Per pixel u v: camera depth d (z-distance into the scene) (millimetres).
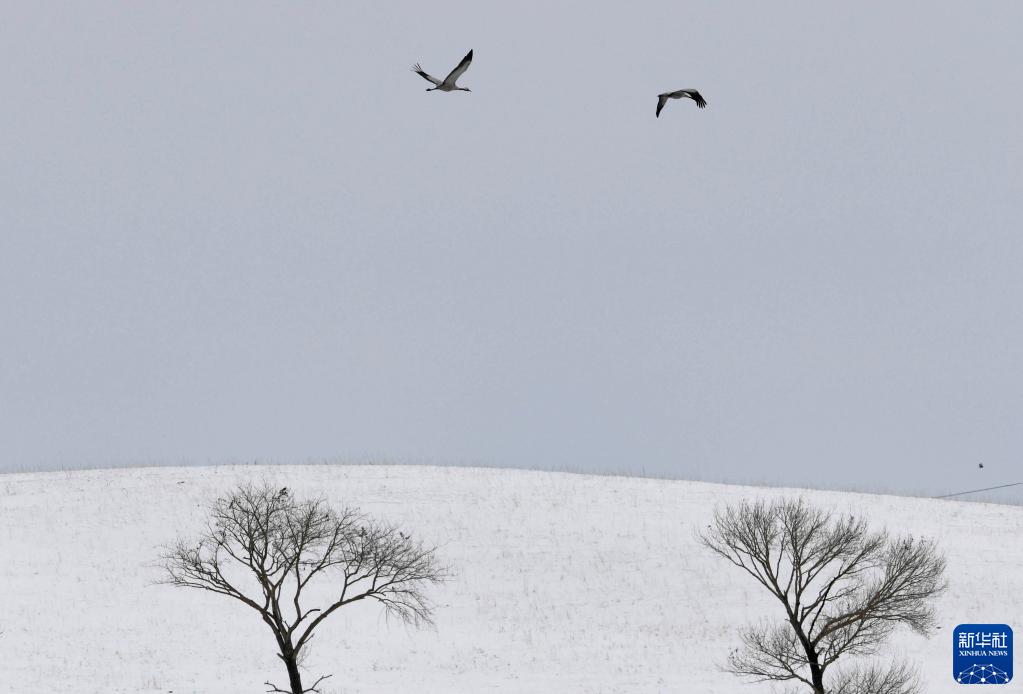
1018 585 127625
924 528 152750
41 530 149125
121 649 109250
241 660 107688
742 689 96812
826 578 127375
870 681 86438
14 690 95000
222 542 92562
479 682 101375
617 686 98875
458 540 147125
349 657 110188
